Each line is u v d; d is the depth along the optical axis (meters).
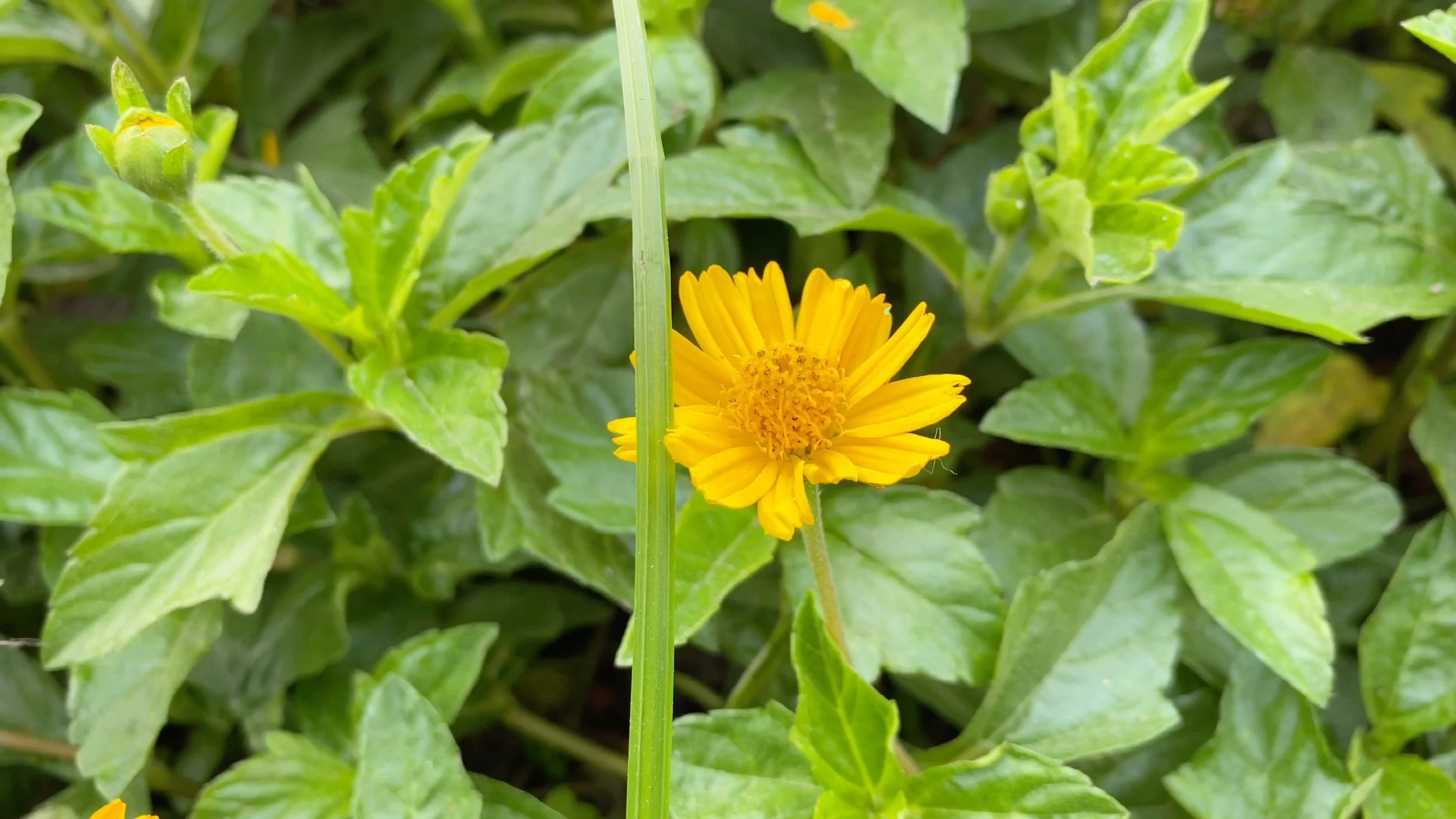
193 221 0.37
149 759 0.40
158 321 0.42
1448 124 0.44
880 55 0.40
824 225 0.39
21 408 0.39
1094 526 0.40
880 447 0.35
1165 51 0.38
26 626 0.42
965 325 0.42
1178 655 0.39
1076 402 0.39
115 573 0.37
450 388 0.38
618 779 0.43
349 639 0.40
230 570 0.37
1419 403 0.42
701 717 0.36
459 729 0.41
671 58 0.41
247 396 0.40
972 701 0.39
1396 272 0.39
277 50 0.45
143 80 0.43
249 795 0.38
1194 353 0.39
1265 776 0.37
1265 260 0.39
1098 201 0.38
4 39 0.42
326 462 0.42
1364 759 0.38
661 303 0.35
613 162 0.40
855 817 0.36
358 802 0.36
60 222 0.39
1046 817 0.36
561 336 0.41
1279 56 0.44
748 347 0.35
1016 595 0.38
